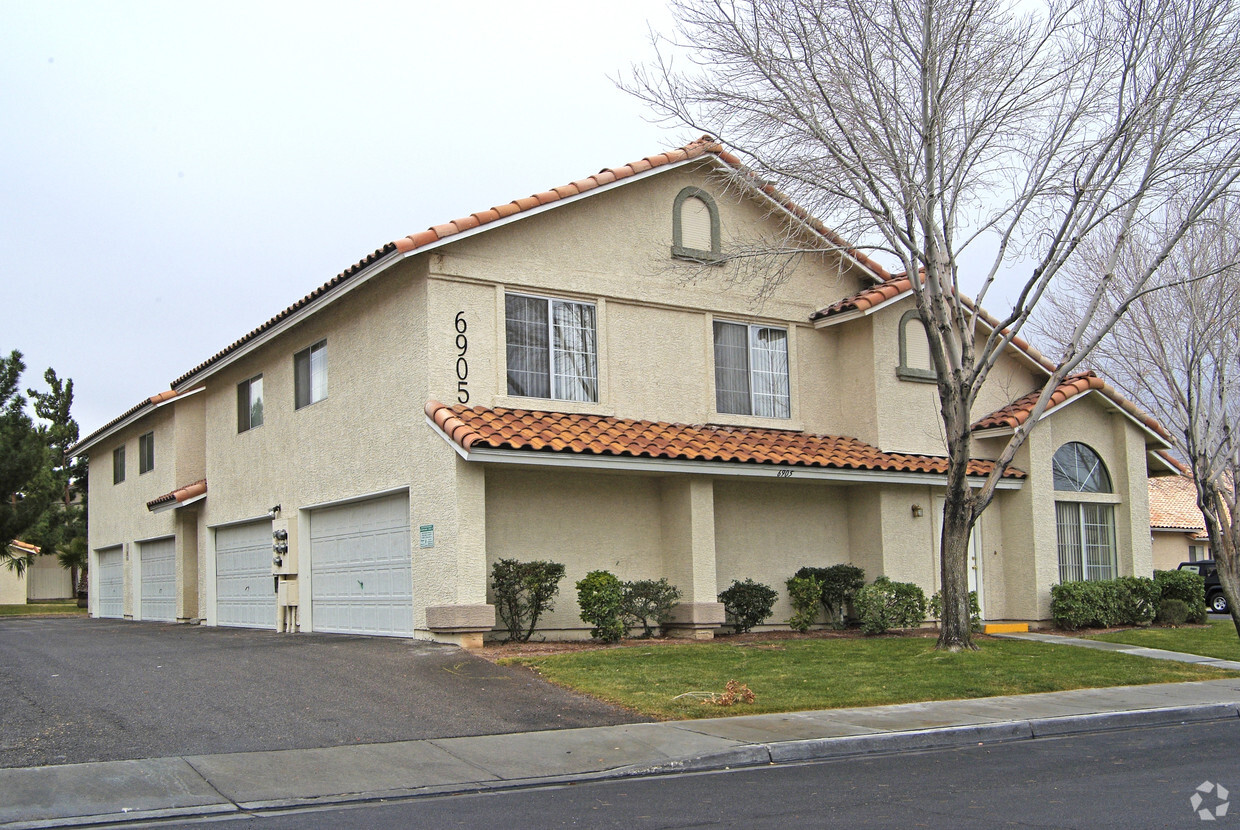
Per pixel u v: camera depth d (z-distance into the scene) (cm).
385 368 1688
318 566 1931
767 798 800
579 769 898
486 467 1565
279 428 2072
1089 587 2002
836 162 1522
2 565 4606
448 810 770
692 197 1870
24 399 3697
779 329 1962
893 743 1013
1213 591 3247
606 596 1553
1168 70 1448
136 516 2920
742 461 1688
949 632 1556
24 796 779
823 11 1488
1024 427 1564
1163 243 1994
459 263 1606
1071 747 1030
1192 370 1909
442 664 1353
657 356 1805
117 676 1287
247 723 1032
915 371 1977
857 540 1953
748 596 1770
